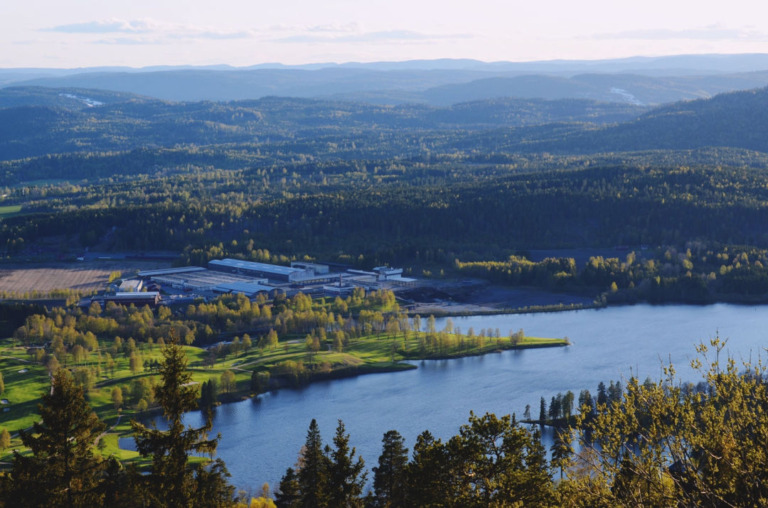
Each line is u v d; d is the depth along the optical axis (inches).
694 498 2425.0
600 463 2669.8
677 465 2593.5
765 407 2476.6
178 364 4079.7
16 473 4256.9
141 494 4119.1
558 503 2925.7
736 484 2407.7
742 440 2463.1
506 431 3924.7
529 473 3715.6
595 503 2657.5
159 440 3954.2
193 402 4057.6
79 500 4288.9
